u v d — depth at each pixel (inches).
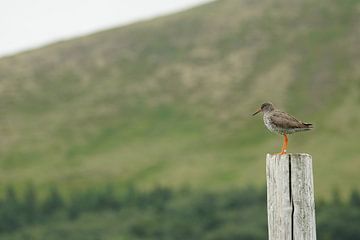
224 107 4822.8
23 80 5290.4
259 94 4830.2
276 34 5492.1
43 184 4018.2
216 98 4931.1
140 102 5054.1
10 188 3511.3
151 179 3973.9
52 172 4192.9
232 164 4042.8
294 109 4579.2
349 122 4347.9
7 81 5255.9
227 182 3747.5
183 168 4084.6
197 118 4776.1
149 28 5900.6
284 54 5231.3
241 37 5526.6
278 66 5098.4
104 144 4581.7
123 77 5339.6
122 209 3154.5
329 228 2536.9
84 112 4960.6
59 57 5580.7
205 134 4562.0
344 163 3789.4
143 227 2736.2
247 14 5826.8
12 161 4375.0
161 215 2935.5
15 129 4739.2
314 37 5383.9
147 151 4419.3
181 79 5216.5
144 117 4886.8
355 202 2819.9
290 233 357.4
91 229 2849.4
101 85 5265.8
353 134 4202.8
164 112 4913.9
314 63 5068.9
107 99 5103.3
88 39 5826.8
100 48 5679.1
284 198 359.6
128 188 3560.5
